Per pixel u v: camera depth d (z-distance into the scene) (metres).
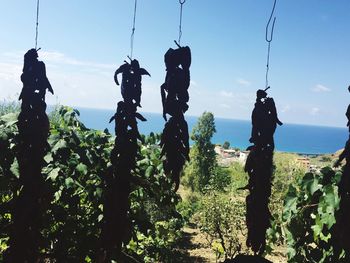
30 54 2.23
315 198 3.89
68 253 3.27
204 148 21.78
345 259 2.39
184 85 2.35
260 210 2.49
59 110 4.02
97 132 4.03
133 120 2.38
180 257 9.16
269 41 2.42
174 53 2.36
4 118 3.25
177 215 4.42
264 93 2.46
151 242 6.60
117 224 2.38
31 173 2.28
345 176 2.29
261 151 2.48
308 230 3.99
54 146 3.23
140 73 2.37
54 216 3.29
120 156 2.38
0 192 3.41
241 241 9.03
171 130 2.40
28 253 2.31
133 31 2.33
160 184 3.93
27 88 2.25
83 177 3.57
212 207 8.45
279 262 7.96
